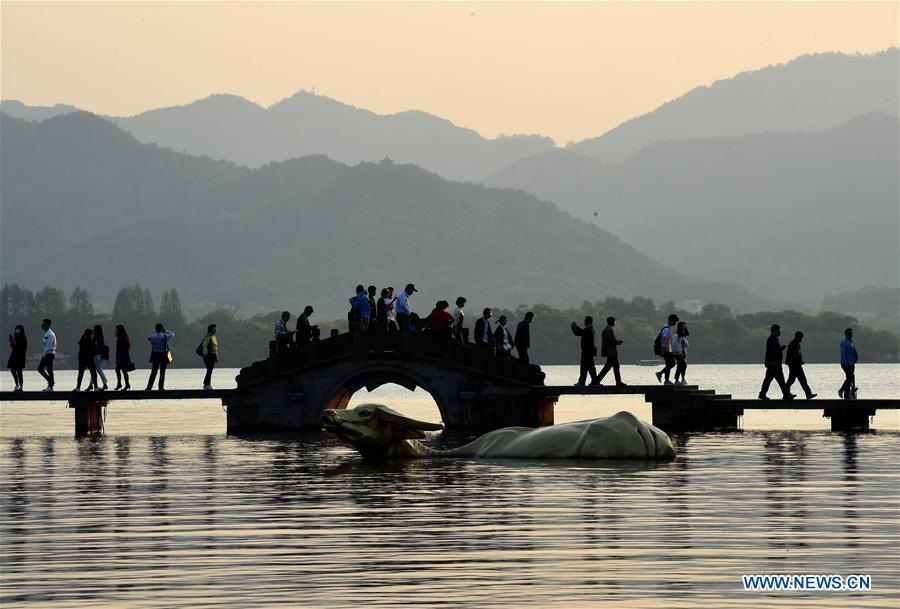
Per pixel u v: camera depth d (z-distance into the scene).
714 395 113.88
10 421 151.25
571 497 59.03
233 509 56.66
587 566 42.28
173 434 113.94
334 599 37.94
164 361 115.44
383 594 38.50
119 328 114.75
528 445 79.00
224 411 178.50
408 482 66.44
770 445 89.25
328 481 67.75
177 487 65.50
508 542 46.88
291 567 42.66
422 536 48.44
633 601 37.44
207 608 37.09
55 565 43.47
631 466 73.12
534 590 38.84
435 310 116.19
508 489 62.47
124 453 88.81
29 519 54.00
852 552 44.41
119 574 41.84
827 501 57.09
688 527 49.84
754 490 61.16
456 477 68.38
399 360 115.19
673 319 113.06
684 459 77.38
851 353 112.75
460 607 36.84
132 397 114.75
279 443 98.81
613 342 113.38
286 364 116.25
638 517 52.50
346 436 80.75
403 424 81.56
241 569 42.41
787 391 111.75
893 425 124.94
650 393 112.12
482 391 114.88
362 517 53.66
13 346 114.12
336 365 115.44
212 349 116.19
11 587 40.06
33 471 74.88
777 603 37.12
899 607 36.72
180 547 46.69
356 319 115.69
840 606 36.81
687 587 39.12
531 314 116.62
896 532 48.44
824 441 93.44
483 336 118.19
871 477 66.69
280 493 62.44
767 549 45.03
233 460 82.00
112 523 52.69
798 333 111.44
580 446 77.25
